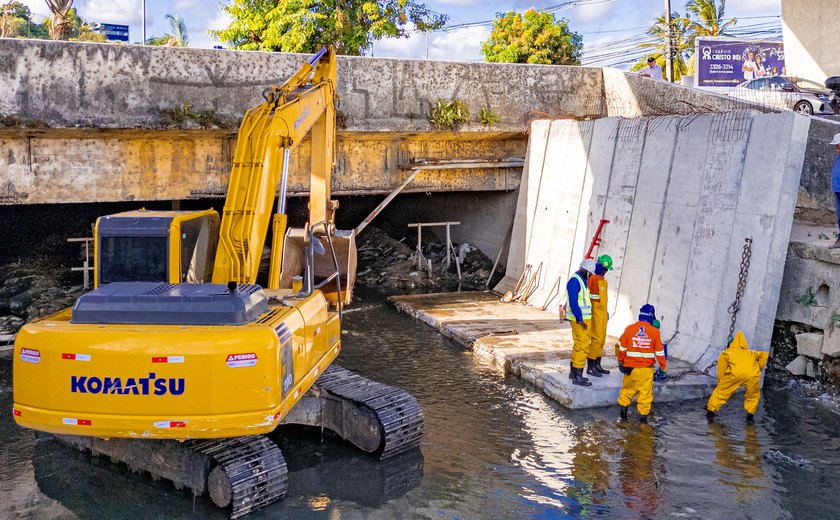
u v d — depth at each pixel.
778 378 11.32
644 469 8.20
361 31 23.98
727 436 9.15
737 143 11.38
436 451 8.77
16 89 12.73
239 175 8.45
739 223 11.09
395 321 15.46
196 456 7.46
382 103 15.95
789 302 11.40
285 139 8.78
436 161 17.16
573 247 15.17
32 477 8.05
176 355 6.54
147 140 14.35
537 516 7.13
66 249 19.67
